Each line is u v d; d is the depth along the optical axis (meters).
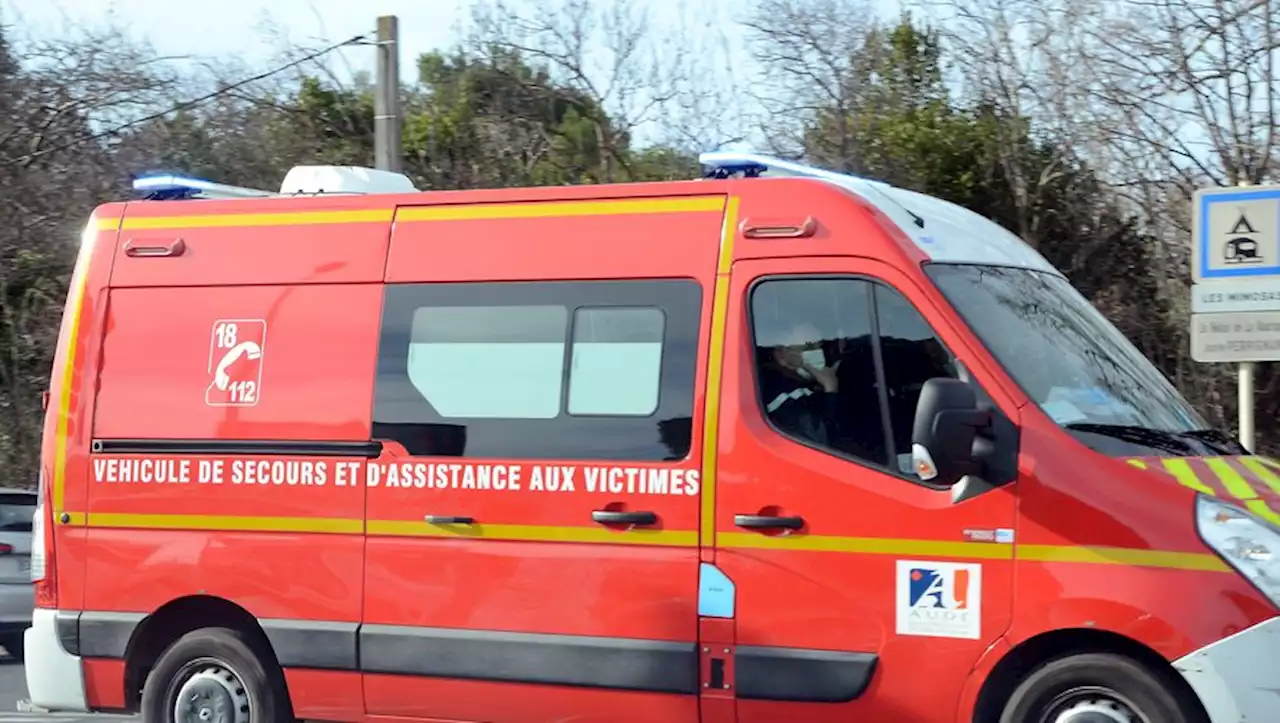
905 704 5.60
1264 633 5.09
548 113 22.33
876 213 5.97
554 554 6.22
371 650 6.54
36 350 21.14
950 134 18.20
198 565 6.89
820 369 5.89
